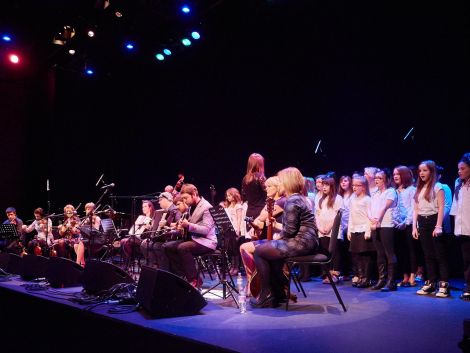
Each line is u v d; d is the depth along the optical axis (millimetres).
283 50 8297
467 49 6129
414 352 2908
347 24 7344
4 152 11680
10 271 6852
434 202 5066
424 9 6473
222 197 9789
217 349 3008
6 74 11633
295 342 3123
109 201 11625
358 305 4406
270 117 8844
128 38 9109
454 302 4551
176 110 10508
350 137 7723
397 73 6965
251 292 4590
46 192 11469
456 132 6438
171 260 5297
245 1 7613
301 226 4227
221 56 9344
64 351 4305
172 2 8031
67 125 11617
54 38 9922
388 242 5363
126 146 11461
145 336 3510
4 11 9328
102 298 4547
